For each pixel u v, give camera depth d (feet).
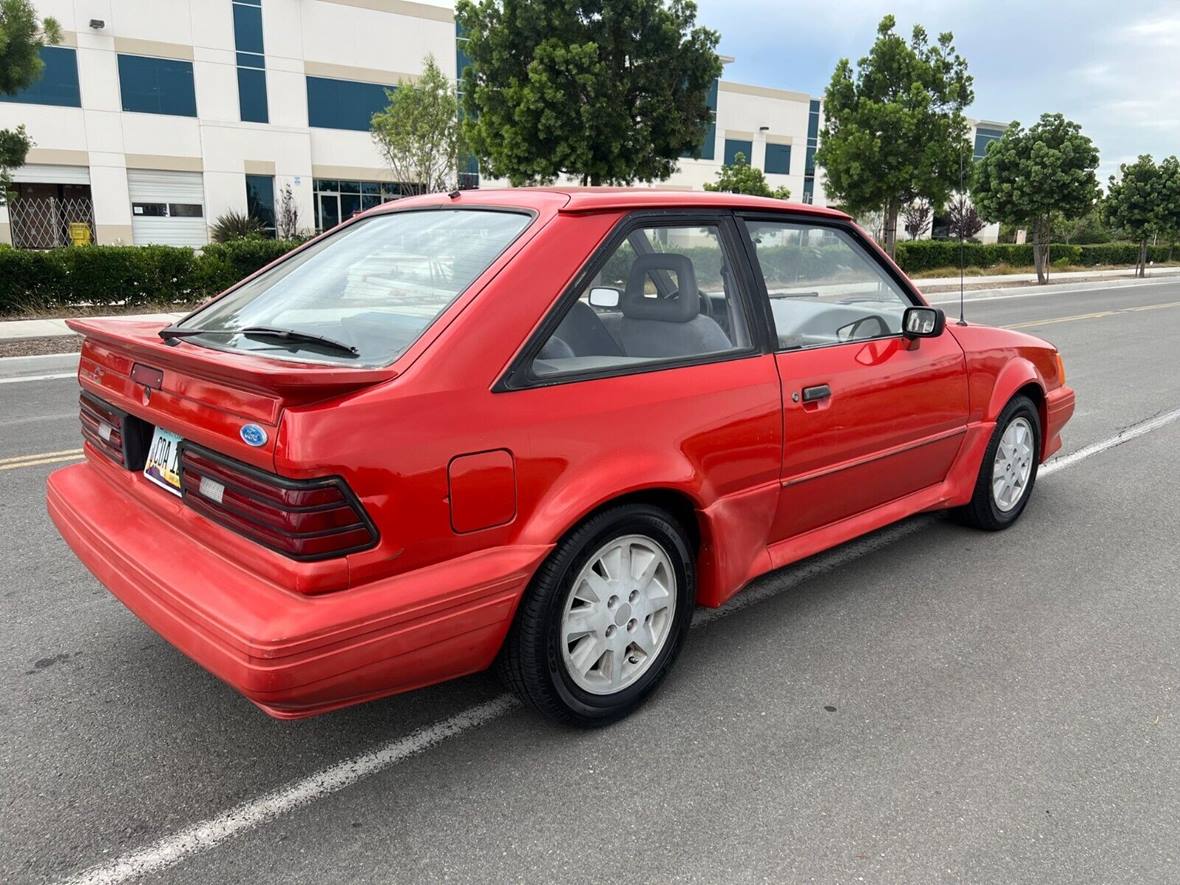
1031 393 15.83
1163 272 131.23
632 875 7.37
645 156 58.65
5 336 37.86
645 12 55.42
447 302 8.41
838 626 12.09
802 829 7.96
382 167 103.14
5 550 14.40
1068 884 7.31
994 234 151.43
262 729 9.48
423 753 9.07
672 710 9.94
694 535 10.34
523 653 8.63
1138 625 12.21
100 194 89.40
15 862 7.44
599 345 9.20
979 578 13.76
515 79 55.88
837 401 11.32
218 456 7.80
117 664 10.84
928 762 8.98
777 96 134.41
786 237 11.34
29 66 39.75
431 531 7.64
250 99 94.53
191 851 7.61
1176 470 19.99
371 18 99.25
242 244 51.24
